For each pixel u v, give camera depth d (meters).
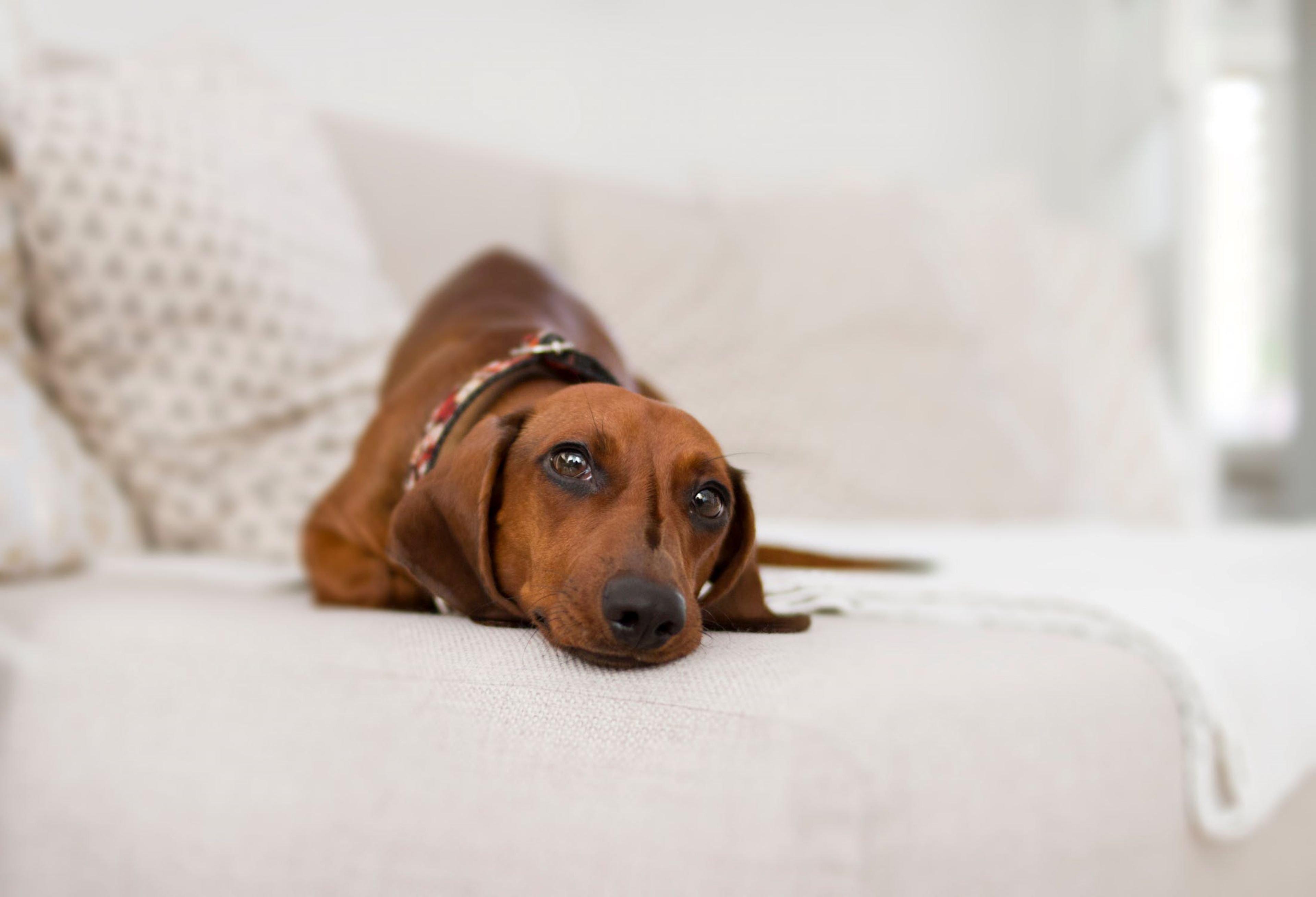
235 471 2.15
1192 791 1.25
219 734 1.22
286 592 1.75
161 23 3.04
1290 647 1.54
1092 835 1.04
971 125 4.99
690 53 4.21
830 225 3.25
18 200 2.06
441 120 3.60
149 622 1.34
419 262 2.94
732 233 3.26
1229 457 5.43
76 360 2.11
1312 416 4.61
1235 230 5.34
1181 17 4.89
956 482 3.01
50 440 1.97
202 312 2.17
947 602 1.41
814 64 4.54
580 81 3.92
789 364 3.03
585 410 1.31
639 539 1.18
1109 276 3.95
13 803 1.36
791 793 0.85
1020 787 0.96
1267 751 1.39
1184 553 2.23
